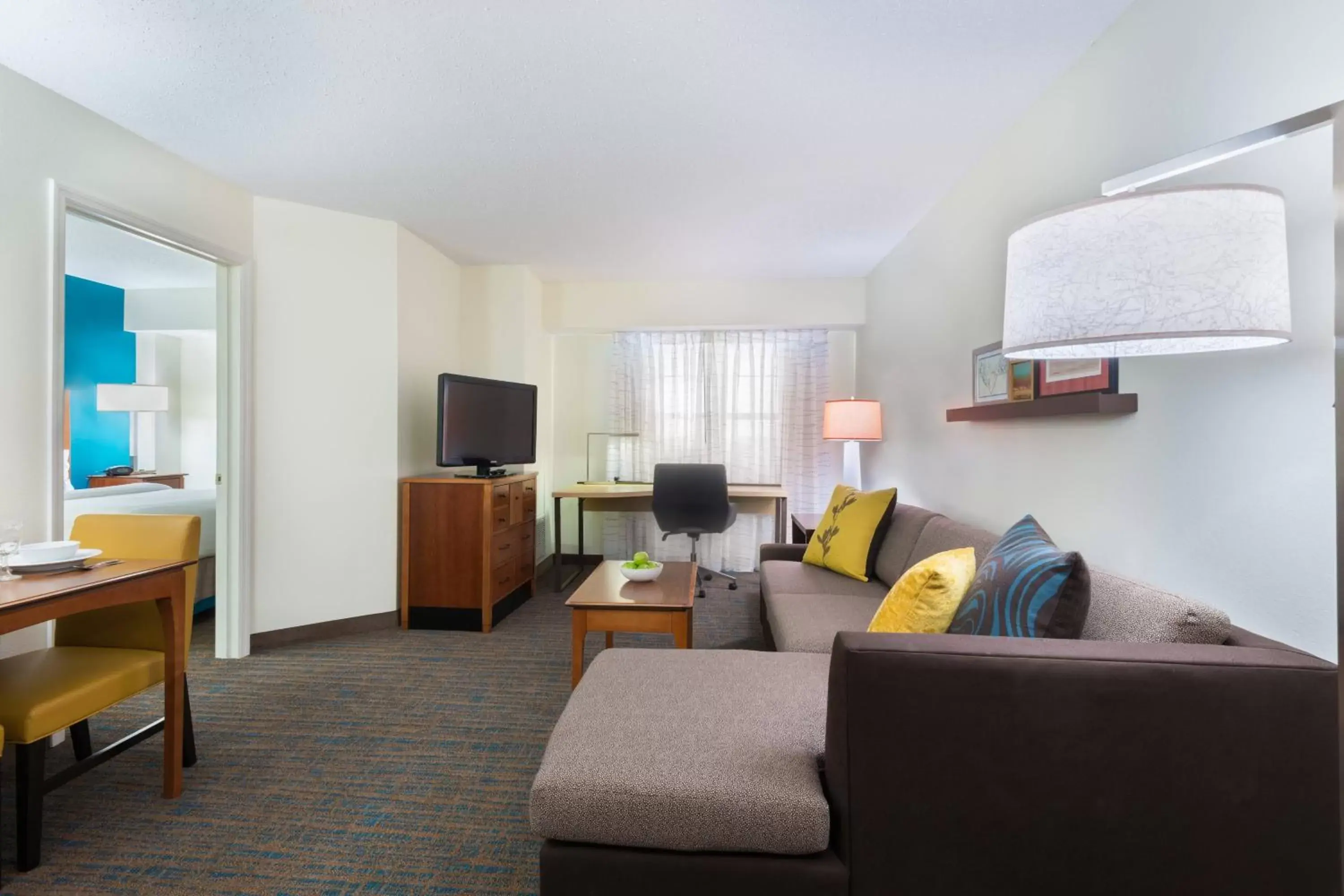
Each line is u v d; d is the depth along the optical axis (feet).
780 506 15.03
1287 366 4.17
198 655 10.13
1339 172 2.63
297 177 9.56
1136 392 5.58
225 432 9.91
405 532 11.71
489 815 5.79
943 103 7.43
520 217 11.32
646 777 3.82
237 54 6.44
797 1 5.63
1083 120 6.45
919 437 11.59
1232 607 4.60
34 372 6.90
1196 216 3.09
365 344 11.32
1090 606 4.78
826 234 12.26
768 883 3.66
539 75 6.83
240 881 4.91
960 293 9.68
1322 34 3.93
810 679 5.36
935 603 4.76
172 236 8.66
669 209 10.96
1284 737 3.54
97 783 6.33
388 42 6.24
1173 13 5.20
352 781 6.37
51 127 7.09
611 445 17.13
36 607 4.73
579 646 7.72
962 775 3.65
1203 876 3.58
